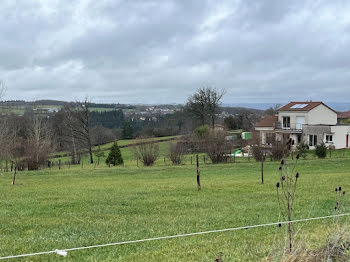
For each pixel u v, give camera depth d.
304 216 11.01
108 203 14.80
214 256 7.19
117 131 91.31
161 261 7.07
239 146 45.38
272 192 16.78
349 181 20.19
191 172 28.83
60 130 69.12
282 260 5.98
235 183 20.47
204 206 13.69
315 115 55.59
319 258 6.29
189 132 58.47
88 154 69.00
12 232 10.12
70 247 8.34
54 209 13.76
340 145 51.94
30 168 37.31
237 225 10.14
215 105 75.56
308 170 27.36
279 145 37.19
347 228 7.66
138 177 26.62
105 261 7.22
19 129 56.59
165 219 11.40
